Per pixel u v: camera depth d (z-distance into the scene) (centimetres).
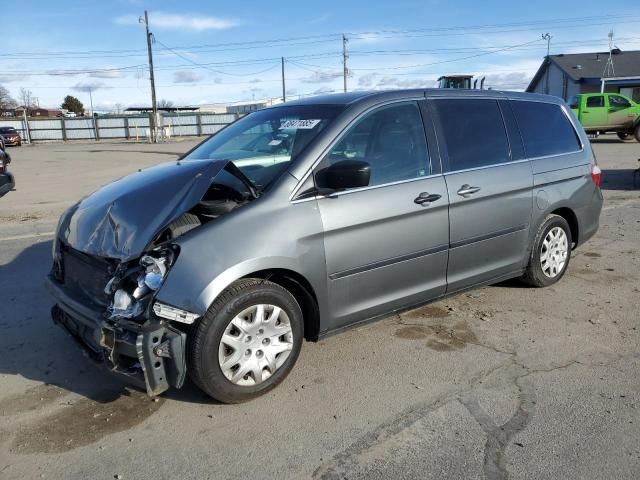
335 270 372
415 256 414
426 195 411
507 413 333
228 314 327
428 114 438
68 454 302
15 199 1234
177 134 5706
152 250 323
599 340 432
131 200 355
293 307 358
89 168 2042
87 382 377
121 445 309
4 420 333
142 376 316
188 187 346
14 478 283
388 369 390
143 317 313
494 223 465
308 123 402
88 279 351
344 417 332
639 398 347
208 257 320
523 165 490
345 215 371
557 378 374
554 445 302
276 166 376
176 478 282
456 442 306
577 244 569
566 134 552
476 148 461
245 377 344
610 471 281
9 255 700
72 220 384
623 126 2444
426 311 493
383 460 293
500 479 277
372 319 407
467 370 387
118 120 5744
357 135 394
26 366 400
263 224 341
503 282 566
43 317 488
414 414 334
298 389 364
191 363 325
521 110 511
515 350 416
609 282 564
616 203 1005
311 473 284
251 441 311
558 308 496
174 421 331
